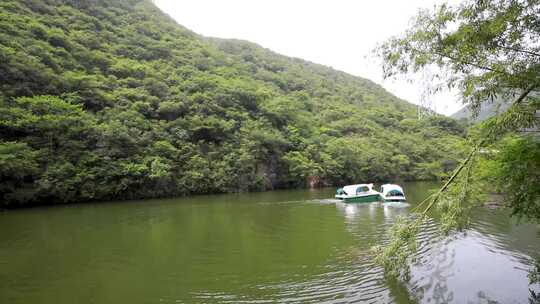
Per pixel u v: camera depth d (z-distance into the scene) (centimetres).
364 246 1582
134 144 3941
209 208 2933
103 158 3622
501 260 1320
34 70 3725
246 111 5725
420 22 884
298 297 1023
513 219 2027
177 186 4072
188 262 1385
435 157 6069
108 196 3606
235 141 4931
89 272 1280
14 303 1015
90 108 4266
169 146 4166
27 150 3083
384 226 2034
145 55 6488
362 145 6525
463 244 1539
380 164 6109
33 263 1393
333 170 5538
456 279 1132
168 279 1199
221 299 1023
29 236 1867
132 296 1059
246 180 4675
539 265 1073
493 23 766
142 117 4438
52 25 5347
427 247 1513
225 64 8581
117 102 4488
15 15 4597
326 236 1800
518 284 1085
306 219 2314
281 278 1188
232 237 1806
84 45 5531
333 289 1077
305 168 5138
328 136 6575
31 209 2944
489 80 852
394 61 926
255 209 2838
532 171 844
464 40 816
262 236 1820
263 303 988
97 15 7019
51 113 3447
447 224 960
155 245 1653
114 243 1698
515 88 846
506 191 932
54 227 2114
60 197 3294
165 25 8856
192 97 5103
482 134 914
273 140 5056
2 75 3488
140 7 9100
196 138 4781
